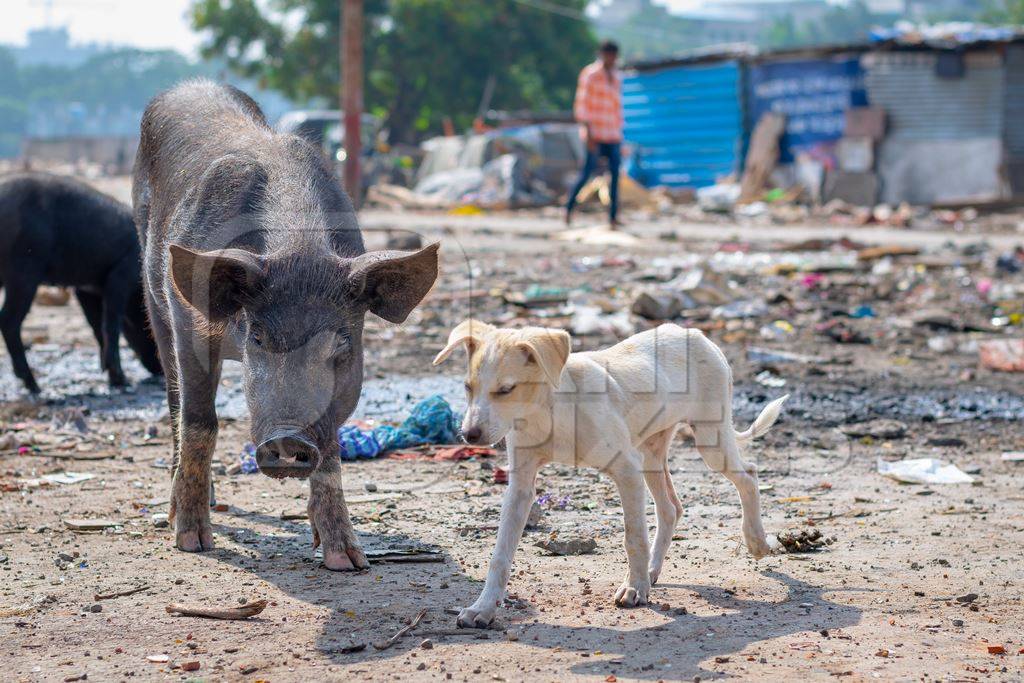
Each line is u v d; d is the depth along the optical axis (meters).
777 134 29.09
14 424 8.20
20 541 5.62
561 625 4.43
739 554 5.41
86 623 4.49
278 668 4.01
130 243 9.48
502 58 51.62
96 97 190.12
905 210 24.94
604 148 18.91
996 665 3.98
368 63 51.50
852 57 28.27
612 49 18.53
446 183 28.48
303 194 5.27
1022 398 9.08
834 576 5.06
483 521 5.95
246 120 6.18
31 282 9.19
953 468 7.07
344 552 5.20
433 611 4.61
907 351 10.88
